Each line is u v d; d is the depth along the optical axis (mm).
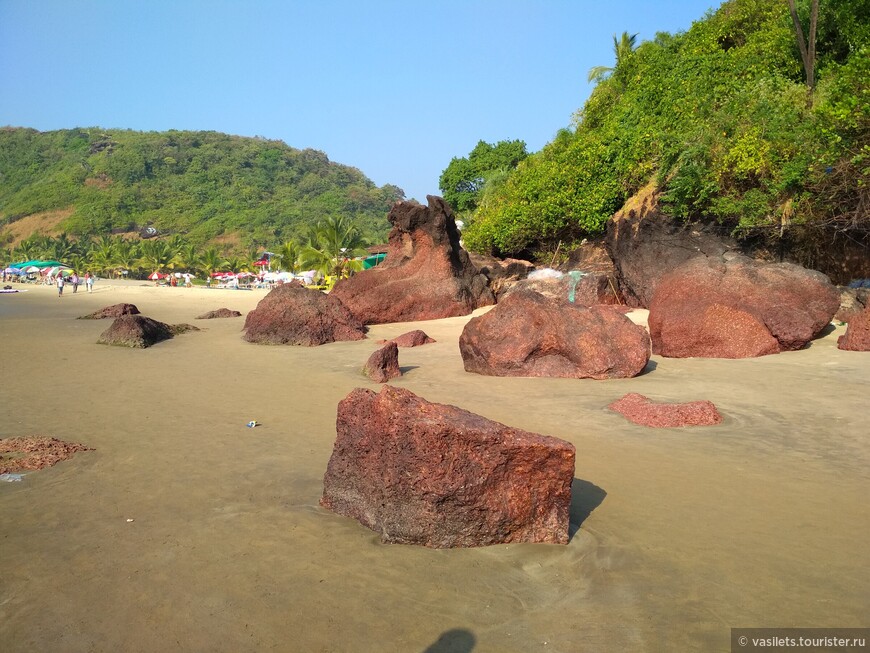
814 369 13133
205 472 7824
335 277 55281
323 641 4387
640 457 8234
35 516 6516
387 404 6051
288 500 6883
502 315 14211
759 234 21000
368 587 5062
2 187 199125
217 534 6027
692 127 23688
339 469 6543
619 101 32938
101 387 13289
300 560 5500
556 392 12102
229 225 159625
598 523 6230
